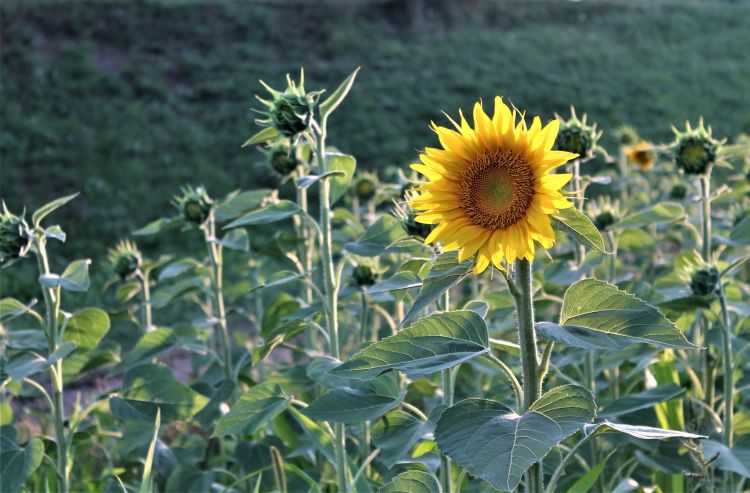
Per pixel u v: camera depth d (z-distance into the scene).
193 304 8.21
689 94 18.61
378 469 3.30
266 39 18.38
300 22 19.28
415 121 15.71
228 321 7.32
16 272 9.52
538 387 1.83
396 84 17.16
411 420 2.65
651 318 1.75
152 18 17.81
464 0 22.00
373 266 3.36
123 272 4.16
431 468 2.69
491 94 17.30
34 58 15.55
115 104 14.83
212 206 3.79
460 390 4.22
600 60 20.02
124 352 7.22
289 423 3.41
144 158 13.47
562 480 3.26
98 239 11.19
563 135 3.45
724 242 3.32
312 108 2.76
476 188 1.81
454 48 19.52
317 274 4.62
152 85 15.58
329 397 2.53
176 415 3.17
